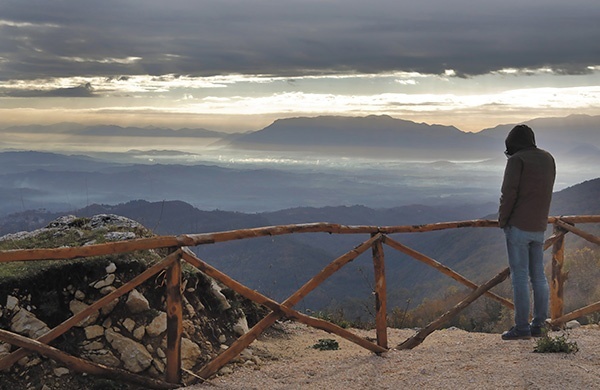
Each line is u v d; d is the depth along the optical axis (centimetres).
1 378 564
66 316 628
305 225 676
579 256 3606
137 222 852
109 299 573
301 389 589
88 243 750
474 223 805
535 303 778
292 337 875
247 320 856
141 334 628
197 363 654
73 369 568
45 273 635
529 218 757
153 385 589
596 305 855
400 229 750
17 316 605
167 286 597
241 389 593
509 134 791
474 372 606
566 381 563
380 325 741
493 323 2428
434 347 747
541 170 752
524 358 651
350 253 708
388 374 625
